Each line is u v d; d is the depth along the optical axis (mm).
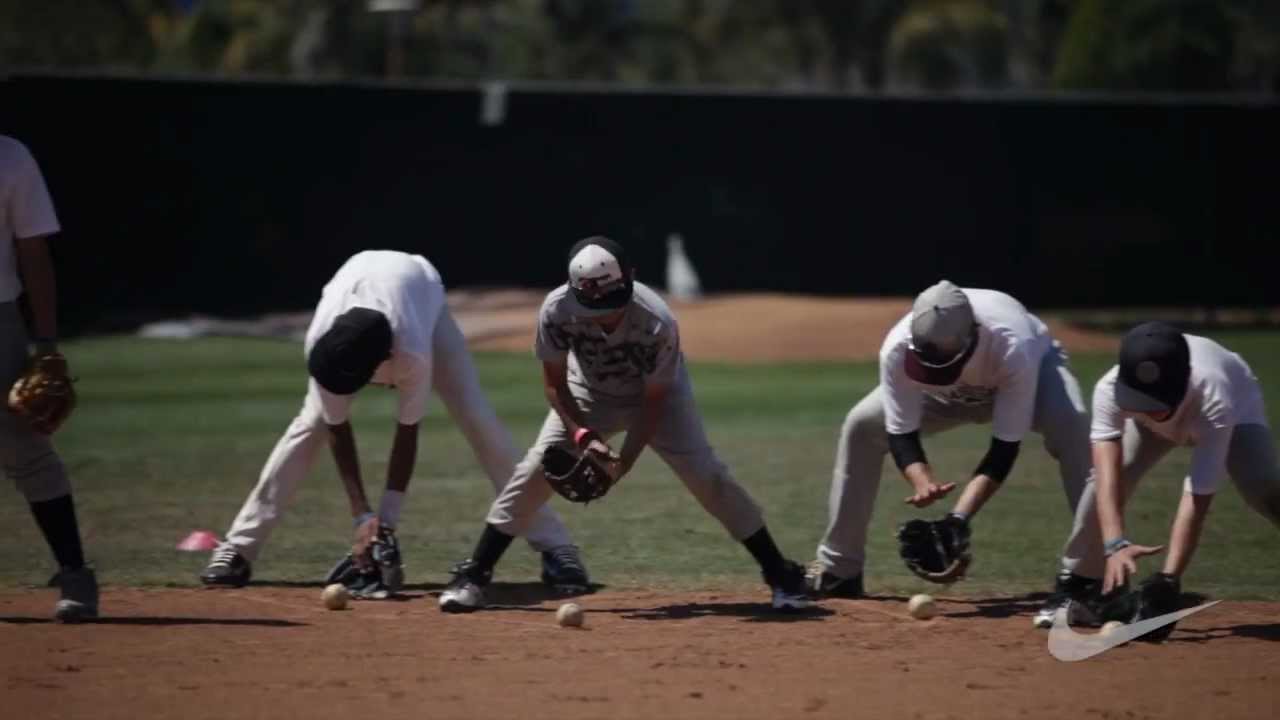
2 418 25672
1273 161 112812
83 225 101625
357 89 106938
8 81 99688
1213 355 24984
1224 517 39906
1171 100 112188
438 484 45344
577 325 26609
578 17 173625
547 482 27969
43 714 20578
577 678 22781
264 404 64812
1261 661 24000
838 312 92250
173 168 103625
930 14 173125
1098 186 112625
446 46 167500
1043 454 51219
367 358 27047
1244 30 156750
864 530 30297
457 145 109000
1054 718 20531
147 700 21344
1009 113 111750
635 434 27047
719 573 32906
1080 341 87125
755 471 47594
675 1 177500
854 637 26047
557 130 110062
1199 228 113125
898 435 26734
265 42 164375
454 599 28203
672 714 20688
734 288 111750
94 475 46594
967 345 25641
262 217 105750
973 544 36500
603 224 111000
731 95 110938
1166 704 21297
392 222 108312
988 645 25391
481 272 110000
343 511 40750
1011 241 112562
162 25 177000
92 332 98375
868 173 112000
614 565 33781
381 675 22906
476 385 31375
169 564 33406
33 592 30031
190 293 104375
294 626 26719
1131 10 145000
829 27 174125
